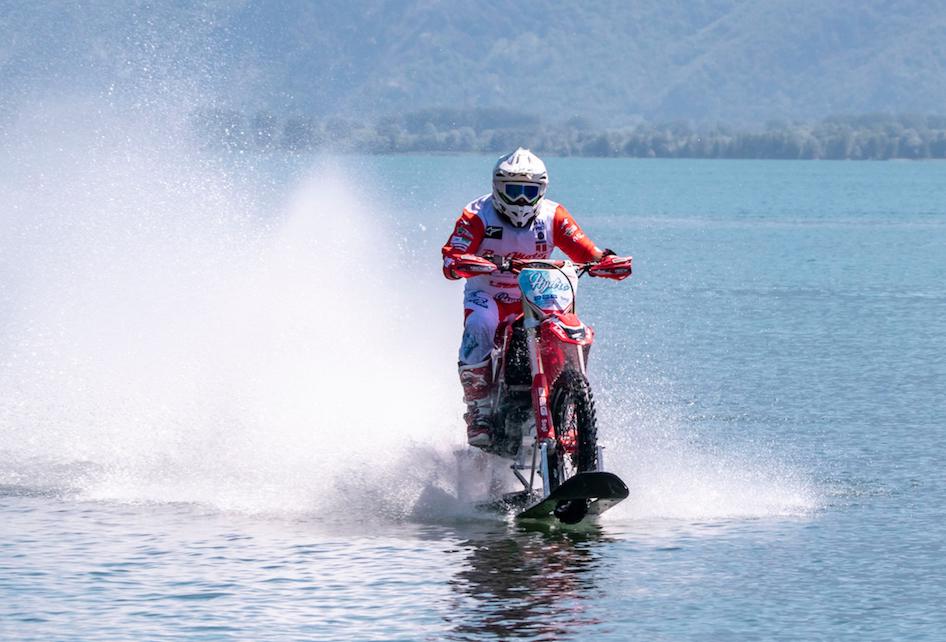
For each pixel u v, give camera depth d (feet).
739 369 161.68
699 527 85.81
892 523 86.74
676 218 618.85
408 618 65.77
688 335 198.29
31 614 65.98
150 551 78.28
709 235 485.15
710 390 145.59
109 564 75.31
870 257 377.91
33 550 78.23
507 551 79.20
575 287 88.22
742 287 281.74
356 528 85.10
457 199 652.48
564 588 71.20
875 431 120.67
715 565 76.07
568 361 87.97
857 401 137.90
